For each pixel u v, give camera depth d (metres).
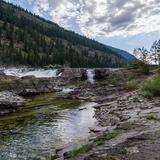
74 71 71.50
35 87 51.66
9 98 35.91
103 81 62.00
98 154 12.85
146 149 12.72
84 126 24.78
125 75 61.09
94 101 40.66
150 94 35.16
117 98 39.97
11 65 138.62
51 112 32.41
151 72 60.28
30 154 17.22
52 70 82.69
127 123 19.33
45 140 20.47
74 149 15.46
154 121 18.89
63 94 48.06
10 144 19.59
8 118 29.05
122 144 14.02
